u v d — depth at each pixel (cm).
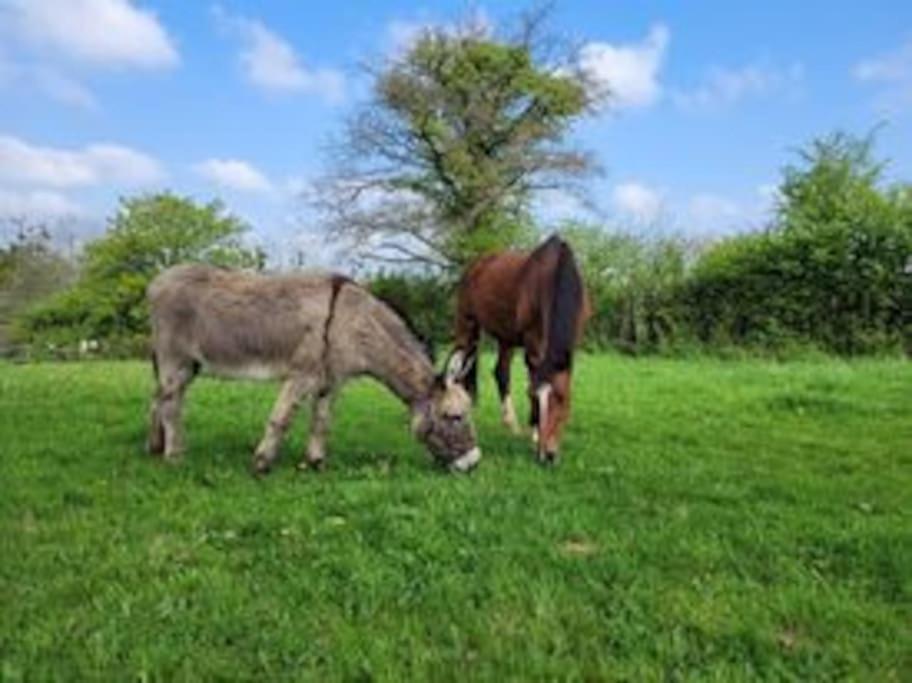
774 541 301
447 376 407
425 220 1916
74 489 365
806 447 493
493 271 546
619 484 381
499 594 252
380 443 473
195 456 430
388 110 1941
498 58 1931
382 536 302
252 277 411
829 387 750
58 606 245
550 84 1947
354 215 1934
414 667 211
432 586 259
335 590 257
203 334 405
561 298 437
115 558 281
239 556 287
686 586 262
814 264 1298
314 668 211
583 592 257
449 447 404
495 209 1975
